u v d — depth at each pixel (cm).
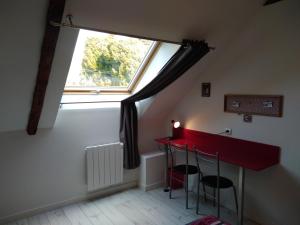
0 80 214
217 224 191
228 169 307
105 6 186
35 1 167
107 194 353
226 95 302
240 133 291
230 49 292
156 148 404
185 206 317
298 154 238
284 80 245
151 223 278
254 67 271
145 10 202
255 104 272
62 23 186
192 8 216
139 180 377
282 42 243
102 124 341
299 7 229
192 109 354
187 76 321
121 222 280
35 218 291
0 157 273
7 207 282
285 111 246
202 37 261
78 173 328
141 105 367
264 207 270
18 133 281
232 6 236
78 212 304
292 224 247
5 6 163
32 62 212
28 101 249
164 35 241
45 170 303
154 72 320
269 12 251
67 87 315
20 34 185
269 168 262
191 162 362
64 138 312
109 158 343
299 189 239
